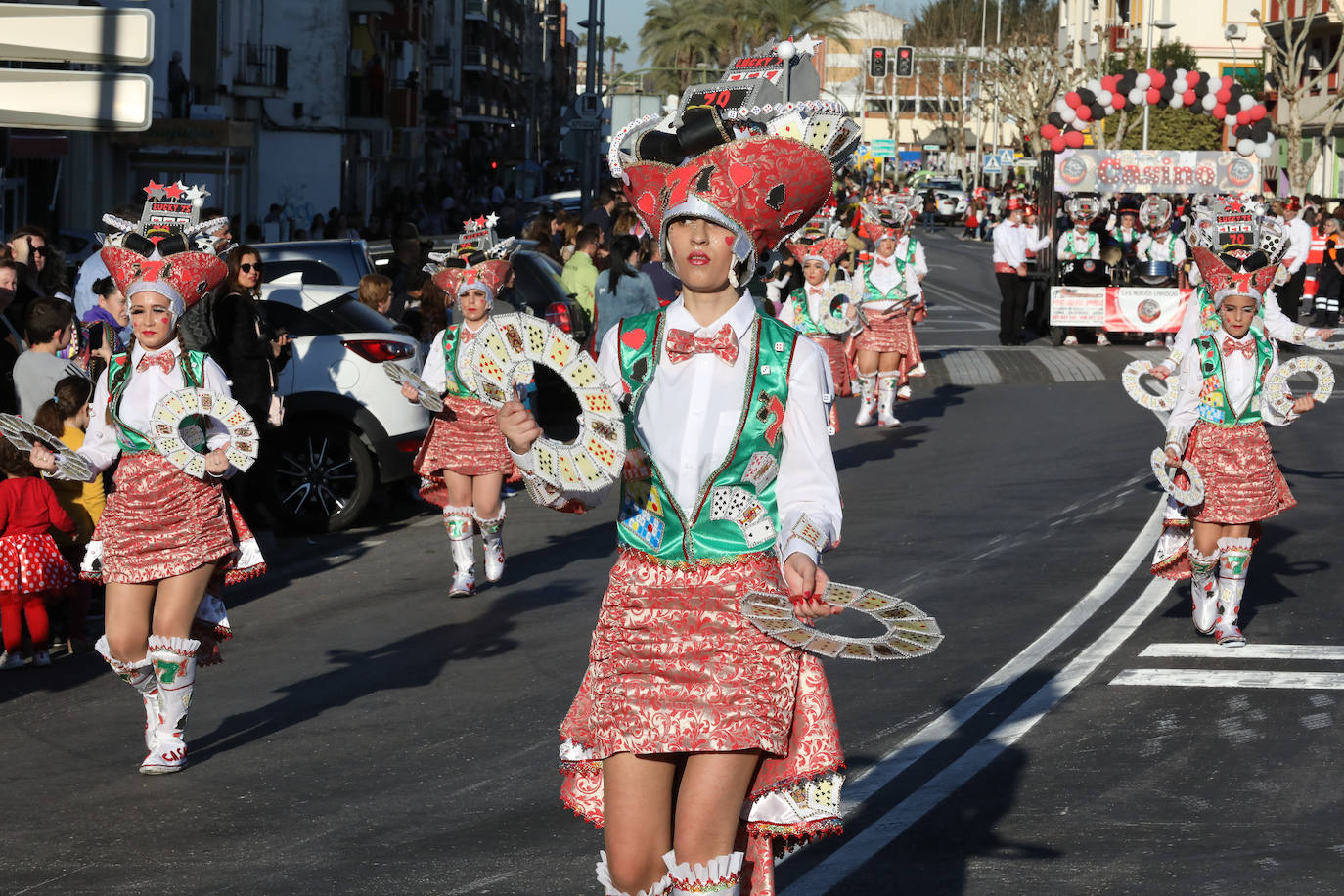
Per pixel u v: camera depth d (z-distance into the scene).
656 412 3.99
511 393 3.93
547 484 3.95
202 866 5.57
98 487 9.34
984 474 14.16
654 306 14.73
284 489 12.45
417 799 6.27
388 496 13.53
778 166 3.98
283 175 42.72
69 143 26.08
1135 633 8.70
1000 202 65.56
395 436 12.52
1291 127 46.00
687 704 3.82
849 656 3.86
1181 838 5.65
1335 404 18.20
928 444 16.05
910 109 116.12
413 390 9.52
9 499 8.56
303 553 11.71
